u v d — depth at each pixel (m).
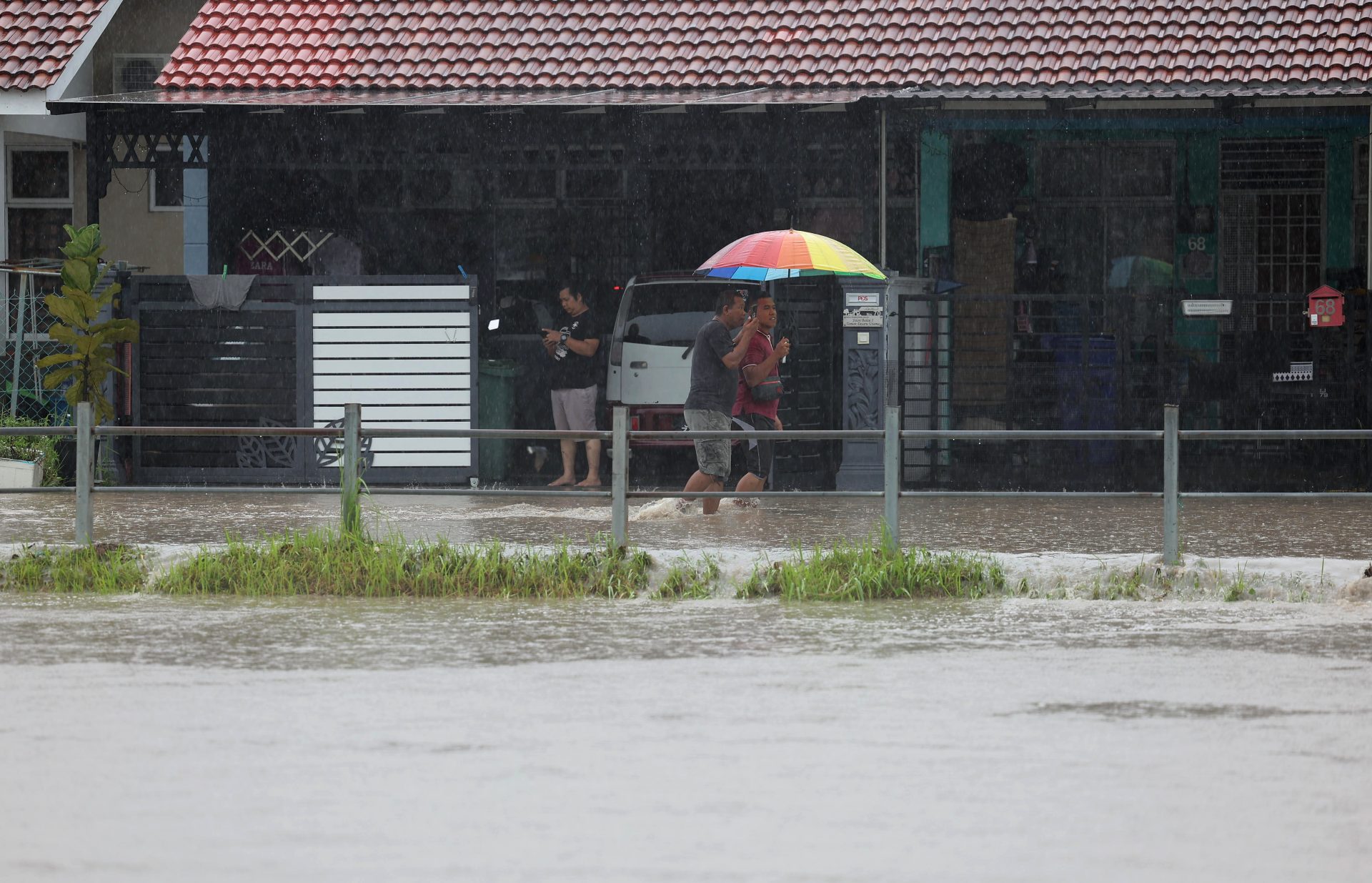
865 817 17.41
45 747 20.28
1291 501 51.44
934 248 65.31
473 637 28.25
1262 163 65.56
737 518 45.78
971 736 20.94
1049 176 65.81
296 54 64.06
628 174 67.12
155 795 18.20
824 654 26.62
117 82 69.81
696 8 65.31
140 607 31.69
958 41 62.66
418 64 63.50
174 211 71.25
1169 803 17.95
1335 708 22.56
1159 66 60.31
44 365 53.62
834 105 56.94
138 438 55.38
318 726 21.44
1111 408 57.41
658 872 15.68
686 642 27.78
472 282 55.19
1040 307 65.50
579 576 33.69
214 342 55.28
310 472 55.38
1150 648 27.22
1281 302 59.34
